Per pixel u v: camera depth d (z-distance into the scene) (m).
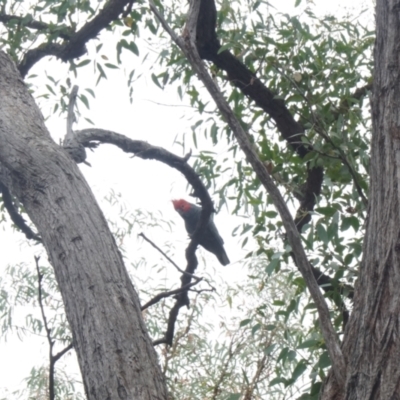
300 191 8.46
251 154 4.56
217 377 9.06
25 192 4.70
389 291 3.76
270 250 7.21
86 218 4.42
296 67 8.41
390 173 4.02
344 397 3.74
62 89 8.82
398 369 3.58
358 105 7.86
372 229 4.00
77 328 3.94
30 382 9.11
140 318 4.00
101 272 4.11
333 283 6.67
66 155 4.89
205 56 8.72
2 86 5.57
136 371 3.69
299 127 8.52
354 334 3.86
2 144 4.96
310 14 8.52
